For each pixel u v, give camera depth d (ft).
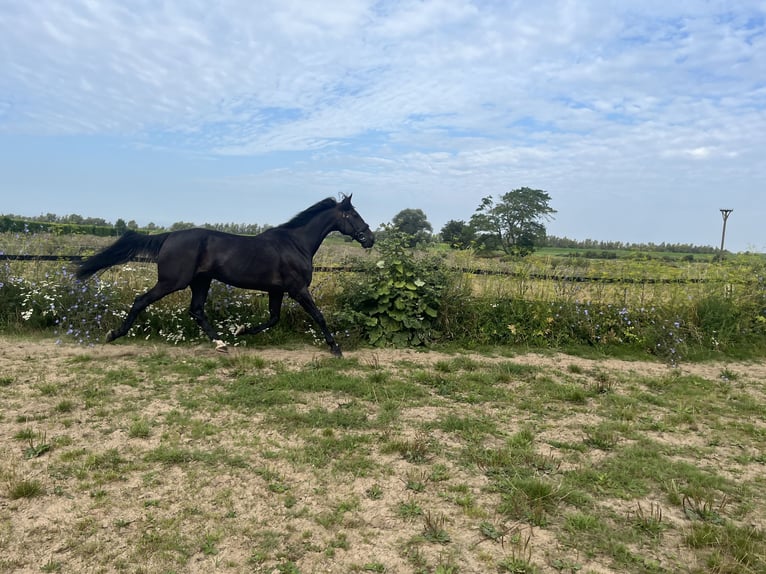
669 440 14.66
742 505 10.80
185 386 17.26
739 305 30.01
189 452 12.17
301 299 22.74
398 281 25.84
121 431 13.30
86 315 23.85
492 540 9.19
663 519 10.19
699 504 10.78
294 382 17.95
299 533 9.22
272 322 23.91
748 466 13.04
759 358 26.63
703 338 27.84
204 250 20.99
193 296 22.58
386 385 18.28
